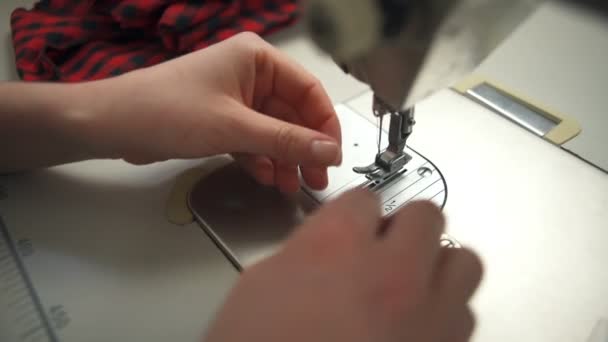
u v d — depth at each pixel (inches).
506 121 10.1
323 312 4.7
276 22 12.8
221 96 8.6
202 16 11.9
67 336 6.9
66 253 8.0
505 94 10.7
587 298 7.2
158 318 7.2
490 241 8.0
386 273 5.2
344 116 10.5
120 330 7.0
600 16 12.7
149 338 7.0
